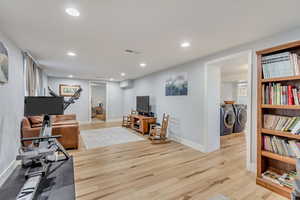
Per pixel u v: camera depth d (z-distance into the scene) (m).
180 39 2.29
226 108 4.47
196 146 3.45
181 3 1.42
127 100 7.72
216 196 1.77
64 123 3.74
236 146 3.65
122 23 1.82
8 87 2.22
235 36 2.17
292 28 1.92
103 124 6.82
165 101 4.59
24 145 2.84
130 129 5.66
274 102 1.88
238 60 2.79
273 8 1.50
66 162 2.69
